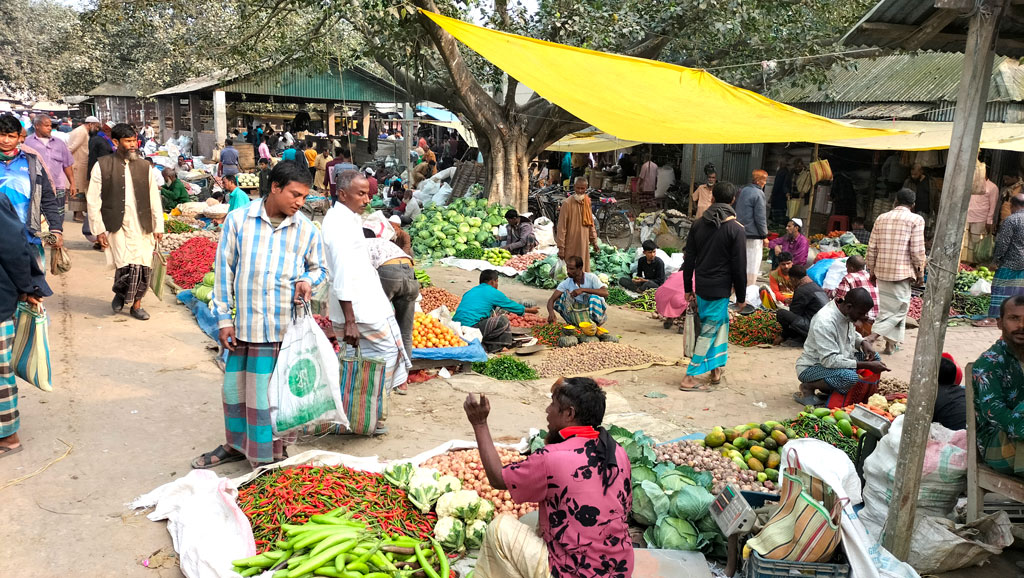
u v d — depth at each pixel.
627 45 14.46
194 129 28.92
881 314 8.80
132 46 38.16
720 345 7.09
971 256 14.33
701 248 7.01
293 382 4.62
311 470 4.39
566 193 19.73
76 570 3.68
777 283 10.80
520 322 9.23
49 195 6.92
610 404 6.59
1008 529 4.12
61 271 7.26
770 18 13.98
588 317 8.91
